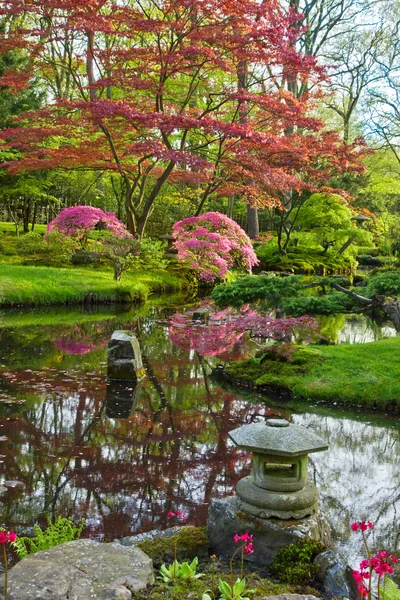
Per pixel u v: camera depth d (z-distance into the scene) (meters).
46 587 2.65
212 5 14.12
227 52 15.45
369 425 6.75
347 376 8.04
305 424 6.73
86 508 4.43
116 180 27.16
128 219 18.25
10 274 16.27
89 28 14.31
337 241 23.91
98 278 17.59
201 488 4.88
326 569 3.25
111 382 8.34
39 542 3.38
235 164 17.03
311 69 14.48
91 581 2.77
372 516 4.43
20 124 20.50
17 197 24.25
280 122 18.25
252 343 11.63
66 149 16.75
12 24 22.25
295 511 3.55
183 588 3.00
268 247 24.41
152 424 6.59
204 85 17.66
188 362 9.88
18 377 8.34
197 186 26.25
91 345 10.87
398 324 9.89
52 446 5.77
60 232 16.80
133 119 13.31
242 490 3.66
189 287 20.66
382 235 28.81
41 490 4.73
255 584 3.17
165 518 4.30
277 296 10.97
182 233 18.14
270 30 13.70
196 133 17.72
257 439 3.55
